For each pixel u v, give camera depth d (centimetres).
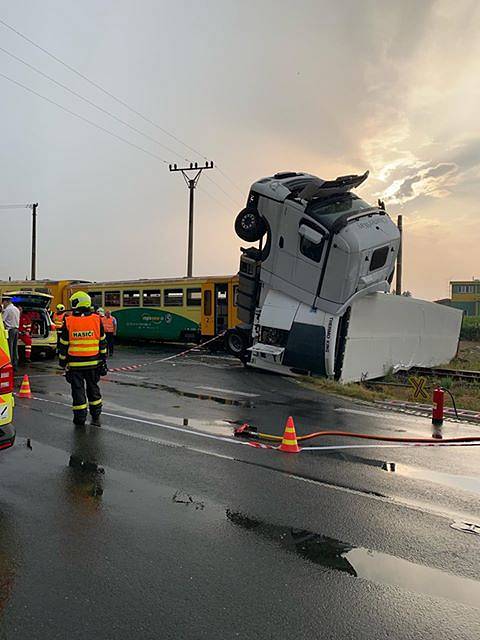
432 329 2055
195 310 2478
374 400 1198
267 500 519
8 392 524
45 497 507
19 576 360
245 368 1695
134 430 796
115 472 588
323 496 536
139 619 312
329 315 1460
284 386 1356
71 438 737
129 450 680
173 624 308
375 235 1444
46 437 741
